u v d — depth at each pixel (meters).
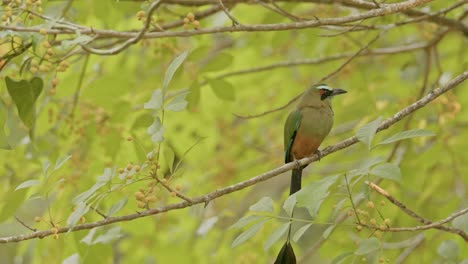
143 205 8.25
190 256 15.09
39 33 8.75
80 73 11.91
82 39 8.92
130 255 15.20
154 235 14.92
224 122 15.91
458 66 14.59
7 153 12.38
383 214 11.91
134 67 14.80
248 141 16.33
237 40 15.37
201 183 14.95
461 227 8.54
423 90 12.99
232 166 15.19
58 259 11.90
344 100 14.33
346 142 9.66
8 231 18.47
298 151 12.26
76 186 11.41
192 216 14.86
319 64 15.03
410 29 15.11
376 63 15.60
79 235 10.06
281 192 18.14
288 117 12.30
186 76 12.70
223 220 15.50
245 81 15.84
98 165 11.44
